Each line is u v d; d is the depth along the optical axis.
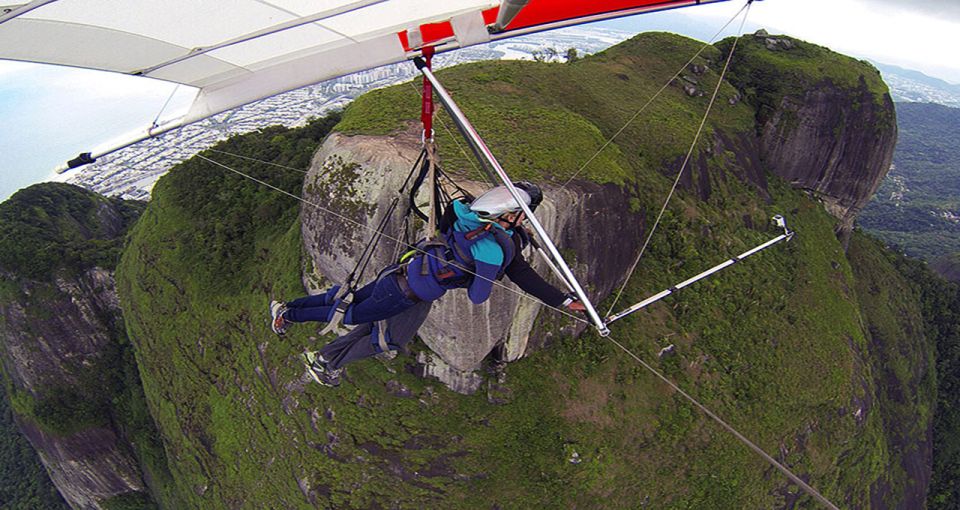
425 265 5.43
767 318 34.38
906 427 47.22
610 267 28.03
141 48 5.69
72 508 53.97
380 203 20.47
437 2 5.62
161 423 38.88
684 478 27.08
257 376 29.42
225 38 5.74
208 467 34.06
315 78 6.64
